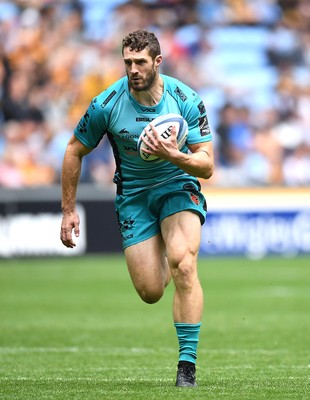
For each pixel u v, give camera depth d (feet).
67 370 92.73
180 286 74.02
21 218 272.10
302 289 201.26
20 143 310.04
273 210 280.51
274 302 178.40
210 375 86.28
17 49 323.16
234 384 76.28
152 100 76.13
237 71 329.31
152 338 128.47
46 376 86.74
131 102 76.43
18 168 306.55
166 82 76.95
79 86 321.52
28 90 317.63
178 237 74.84
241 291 198.49
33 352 112.37
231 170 312.50
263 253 280.31
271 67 331.36
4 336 131.44
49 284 216.54
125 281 220.64
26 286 213.05
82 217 275.18
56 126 313.94
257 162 313.94
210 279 223.92
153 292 78.54
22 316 159.12
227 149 315.37
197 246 75.20
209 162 75.46
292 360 101.45
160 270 78.23
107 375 87.40
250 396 67.56
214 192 280.92
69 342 123.85
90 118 77.77
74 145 79.46
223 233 280.72
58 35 327.47
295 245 280.92
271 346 117.29
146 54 73.20
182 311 73.92
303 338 126.11
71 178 79.66
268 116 322.14
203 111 77.61
